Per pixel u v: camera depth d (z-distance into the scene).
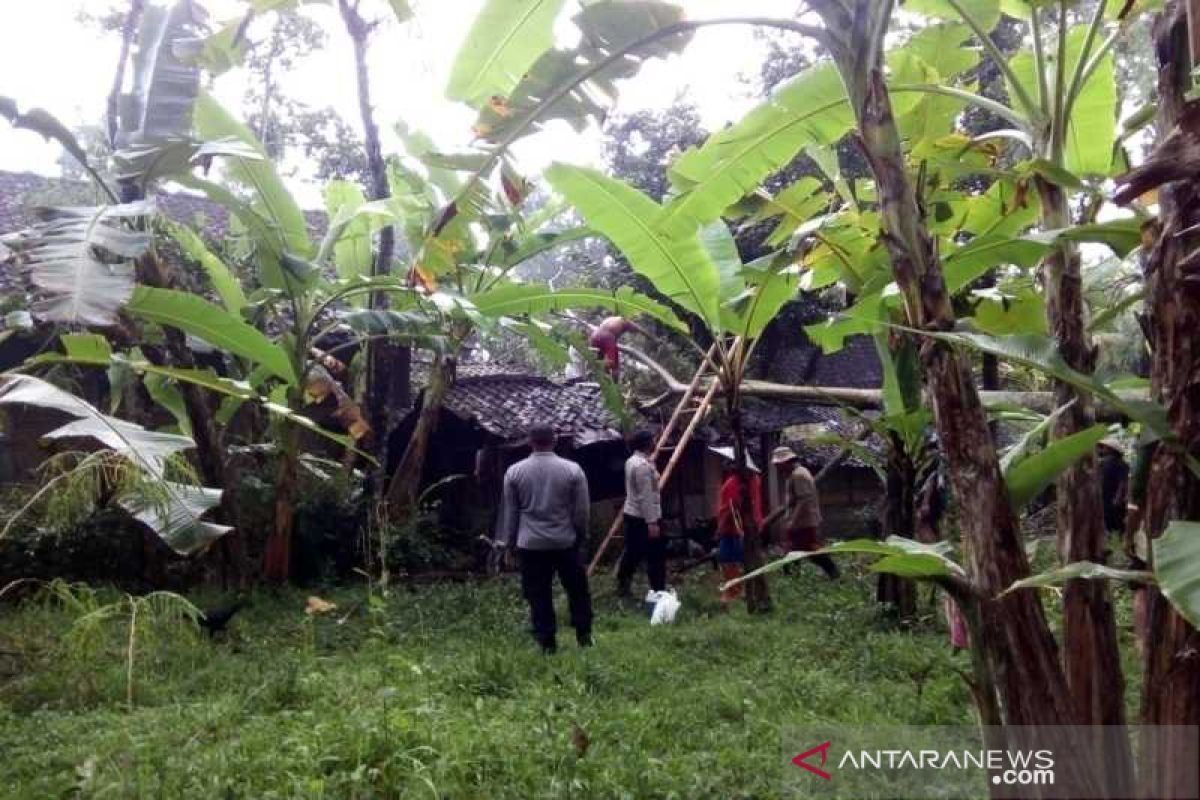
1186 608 2.39
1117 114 5.70
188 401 9.51
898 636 7.61
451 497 14.45
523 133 3.91
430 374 13.11
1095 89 5.20
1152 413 2.82
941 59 5.56
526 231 10.62
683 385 11.86
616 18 3.66
